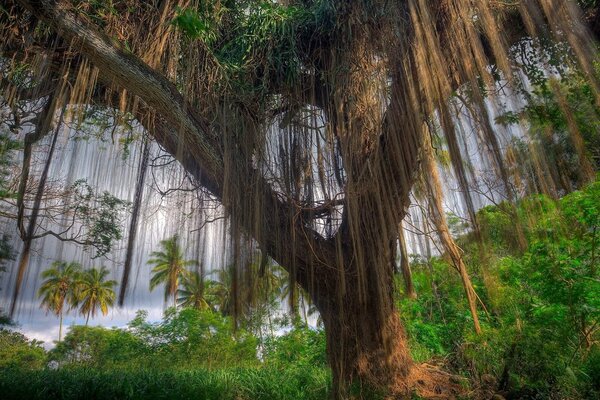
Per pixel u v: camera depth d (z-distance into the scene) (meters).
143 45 5.10
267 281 5.10
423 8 4.43
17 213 4.72
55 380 7.50
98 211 4.87
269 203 5.06
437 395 5.51
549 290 4.85
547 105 5.00
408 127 4.80
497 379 5.50
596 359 4.61
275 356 9.74
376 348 5.59
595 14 5.44
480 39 5.03
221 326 12.32
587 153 4.98
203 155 4.85
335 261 5.39
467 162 4.20
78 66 5.02
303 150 5.32
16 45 5.05
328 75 5.41
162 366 11.05
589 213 4.69
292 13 5.63
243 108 5.27
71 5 4.38
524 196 4.45
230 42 5.59
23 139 5.13
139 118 5.21
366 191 5.10
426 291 7.48
